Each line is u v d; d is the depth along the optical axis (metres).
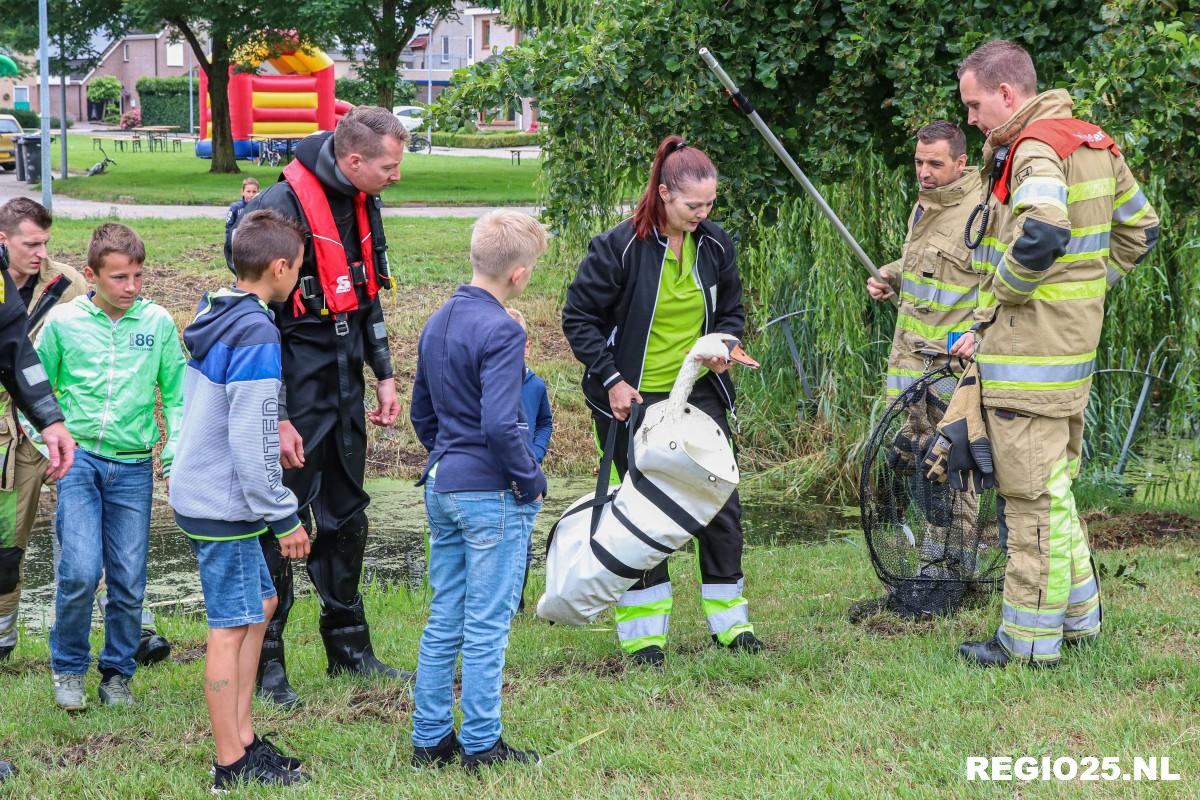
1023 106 4.27
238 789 3.61
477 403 3.66
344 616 4.77
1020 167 4.16
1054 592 4.38
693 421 4.36
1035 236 3.98
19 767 3.89
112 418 4.53
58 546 4.47
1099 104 5.98
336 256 4.43
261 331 3.55
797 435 10.67
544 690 4.44
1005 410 4.32
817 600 5.67
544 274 15.00
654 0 6.61
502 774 3.68
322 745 3.98
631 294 4.78
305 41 30.69
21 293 5.10
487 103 6.88
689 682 4.46
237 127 36.03
